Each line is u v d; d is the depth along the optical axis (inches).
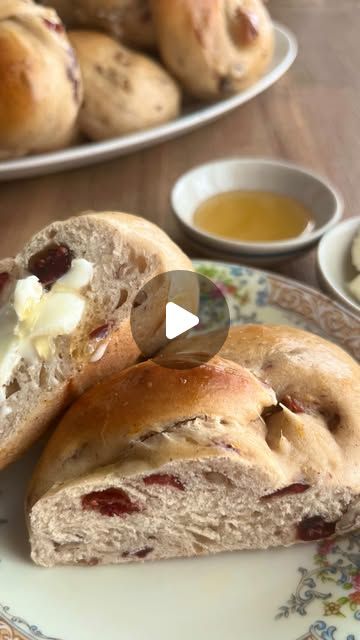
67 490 7.3
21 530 8.0
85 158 13.4
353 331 10.0
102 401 7.9
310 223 12.1
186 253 11.9
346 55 18.8
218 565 7.8
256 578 7.6
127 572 7.8
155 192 13.7
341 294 10.4
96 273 8.3
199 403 7.6
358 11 21.2
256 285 10.7
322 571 7.7
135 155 14.8
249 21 14.2
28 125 12.5
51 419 8.5
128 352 8.6
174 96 14.4
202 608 7.4
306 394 8.3
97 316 8.3
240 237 11.8
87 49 13.8
